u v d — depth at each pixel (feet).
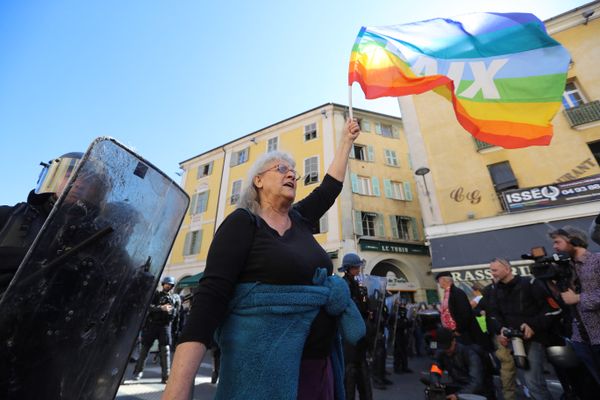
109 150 5.57
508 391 11.07
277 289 3.37
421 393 14.79
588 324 7.91
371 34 10.96
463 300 11.54
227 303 3.18
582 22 35.32
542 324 9.40
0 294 4.35
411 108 42.06
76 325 4.74
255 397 2.89
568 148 31.89
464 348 10.92
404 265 50.11
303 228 4.66
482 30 10.13
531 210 30.32
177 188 7.43
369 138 60.39
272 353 3.08
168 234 7.03
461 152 36.88
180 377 2.51
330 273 4.22
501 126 9.06
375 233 51.24
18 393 3.89
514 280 10.41
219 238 3.55
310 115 61.93
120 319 5.60
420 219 55.67
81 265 4.87
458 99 9.66
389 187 56.34
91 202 5.12
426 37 10.53
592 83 33.24
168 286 18.44
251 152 68.08
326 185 5.87
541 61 9.18
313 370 3.47
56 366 4.38
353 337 3.67
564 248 8.92
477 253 31.12
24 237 5.05
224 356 3.21
